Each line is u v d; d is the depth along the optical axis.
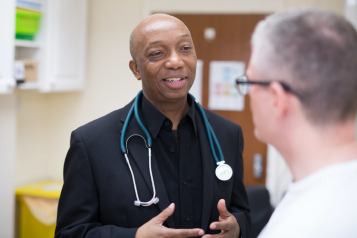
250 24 2.94
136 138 1.18
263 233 0.61
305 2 2.79
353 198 0.54
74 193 1.14
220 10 2.95
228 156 1.26
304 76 0.57
